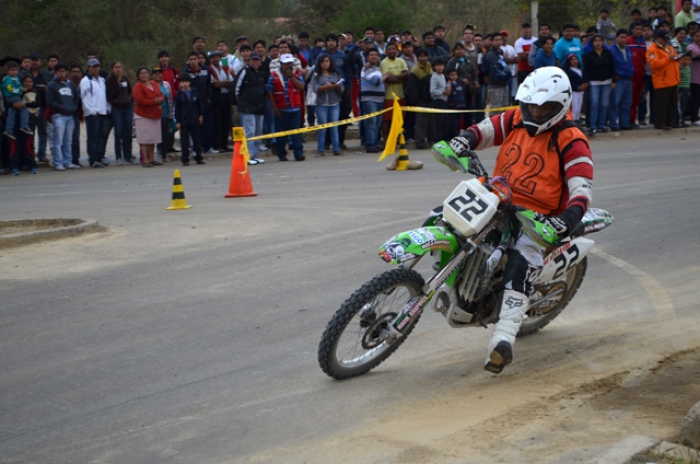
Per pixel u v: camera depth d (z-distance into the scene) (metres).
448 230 4.94
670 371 5.13
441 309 5.08
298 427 4.45
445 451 4.05
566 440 4.09
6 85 15.57
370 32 18.05
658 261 7.80
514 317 4.83
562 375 5.15
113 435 4.43
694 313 6.30
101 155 16.80
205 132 17.34
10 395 5.03
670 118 18.91
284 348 5.73
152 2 30.16
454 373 5.24
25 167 16.58
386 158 16.41
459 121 18.11
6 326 6.32
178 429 4.47
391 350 5.28
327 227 9.52
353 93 18.31
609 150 16.25
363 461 3.99
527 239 4.98
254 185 13.47
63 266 8.08
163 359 5.57
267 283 7.32
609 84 18.30
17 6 31.69
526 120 4.89
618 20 31.50
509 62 18.95
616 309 6.50
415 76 17.20
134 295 7.05
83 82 16.38
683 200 10.55
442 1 30.94
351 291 7.02
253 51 16.50
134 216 10.60
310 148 18.72
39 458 4.18
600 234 8.88
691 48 19.16
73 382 5.20
